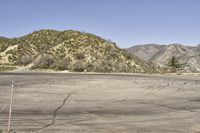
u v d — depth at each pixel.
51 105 17.50
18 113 14.82
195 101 20.12
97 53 76.56
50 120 13.35
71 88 26.34
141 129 12.14
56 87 26.72
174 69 88.62
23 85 27.55
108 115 14.88
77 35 87.25
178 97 22.03
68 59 72.44
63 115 14.61
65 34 90.94
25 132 11.09
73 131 11.46
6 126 11.93
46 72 54.72
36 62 69.94
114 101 19.59
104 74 50.91
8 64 72.50
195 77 45.31
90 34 88.62
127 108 17.05
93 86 28.31
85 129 11.83
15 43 89.62
